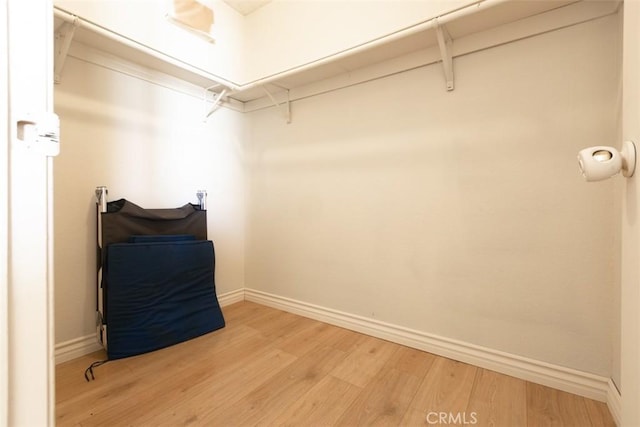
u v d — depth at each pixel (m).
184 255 1.96
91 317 1.71
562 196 1.35
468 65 1.57
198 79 2.17
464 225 1.60
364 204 1.96
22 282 0.42
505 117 1.48
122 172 1.86
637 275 0.54
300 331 1.99
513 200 1.46
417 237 1.75
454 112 1.62
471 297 1.58
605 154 0.61
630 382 0.59
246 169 2.67
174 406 1.25
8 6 0.41
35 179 0.43
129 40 1.63
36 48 0.44
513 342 1.47
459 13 1.32
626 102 0.61
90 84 1.71
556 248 1.37
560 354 1.36
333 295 2.12
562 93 1.35
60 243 1.60
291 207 2.35
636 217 0.55
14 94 0.42
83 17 1.46
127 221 1.80
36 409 0.43
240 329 2.03
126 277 1.68
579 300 1.32
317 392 1.34
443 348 1.66
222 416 1.19
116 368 1.53
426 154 1.71
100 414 1.19
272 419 1.18
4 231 0.40
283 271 2.41
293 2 2.14
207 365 1.56
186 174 2.21
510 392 1.34
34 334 0.43
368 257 1.95
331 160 2.11
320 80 2.14
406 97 1.78
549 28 1.35
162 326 1.77
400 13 1.69
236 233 2.60
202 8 2.07
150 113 1.99
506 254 1.48
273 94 2.41
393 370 1.52
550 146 1.37
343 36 1.90
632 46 0.57
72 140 1.64
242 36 2.41
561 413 1.20
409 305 1.79
